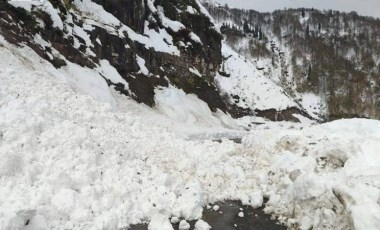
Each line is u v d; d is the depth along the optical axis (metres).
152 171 10.21
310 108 106.62
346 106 108.06
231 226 8.42
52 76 18.38
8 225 6.15
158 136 13.90
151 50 35.81
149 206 8.60
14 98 10.63
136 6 36.75
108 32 30.02
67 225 7.36
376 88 122.81
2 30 18.25
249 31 150.00
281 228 8.40
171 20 43.78
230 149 13.46
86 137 10.01
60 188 8.09
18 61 16.27
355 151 10.62
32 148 8.80
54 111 10.95
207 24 48.03
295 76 120.56
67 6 27.72
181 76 39.53
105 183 8.84
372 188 7.54
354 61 142.00
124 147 11.00
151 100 32.12
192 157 12.27
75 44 25.52
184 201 8.93
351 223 7.09
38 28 21.61
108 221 7.67
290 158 11.48
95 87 23.06
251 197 9.88
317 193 8.23
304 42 149.88
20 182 7.88
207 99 41.47
